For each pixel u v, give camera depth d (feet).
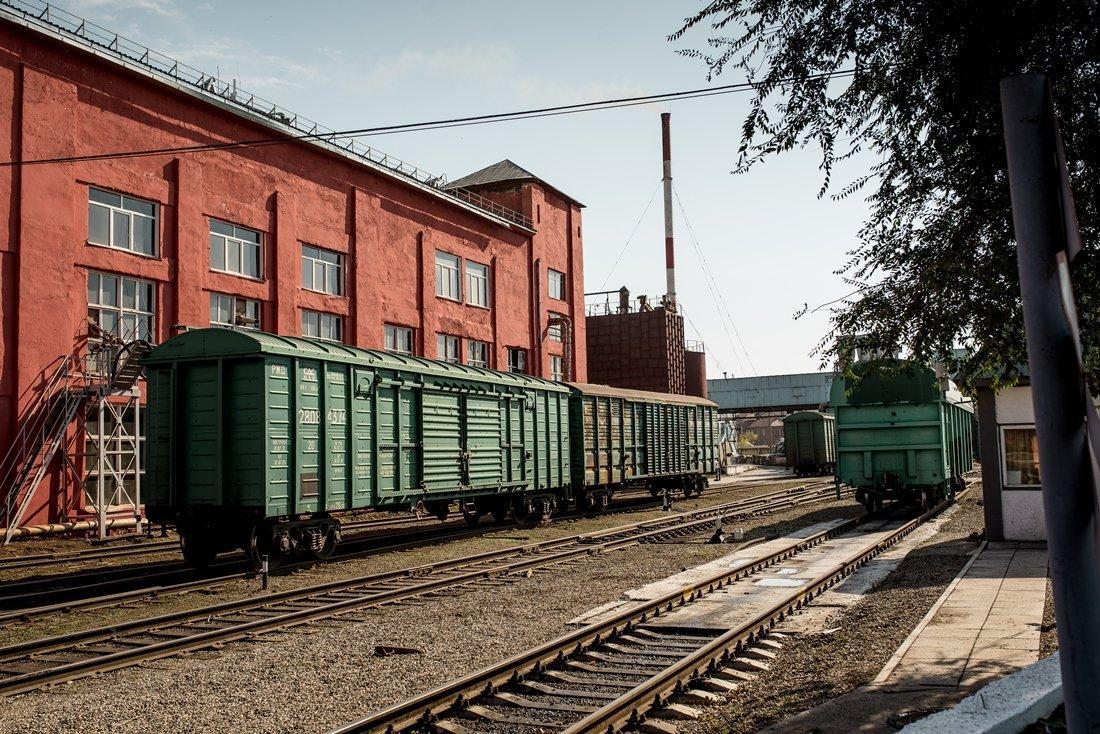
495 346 126.62
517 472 71.46
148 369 50.19
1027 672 20.40
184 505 48.29
